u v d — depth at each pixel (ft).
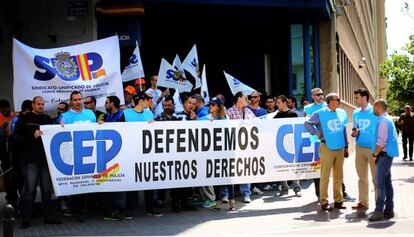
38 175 28.73
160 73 42.11
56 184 29.04
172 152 31.42
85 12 47.32
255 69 64.39
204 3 49.93
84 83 33.30
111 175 30.12
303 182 44.29
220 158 32.48
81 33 47.44
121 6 47.42
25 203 28.43
